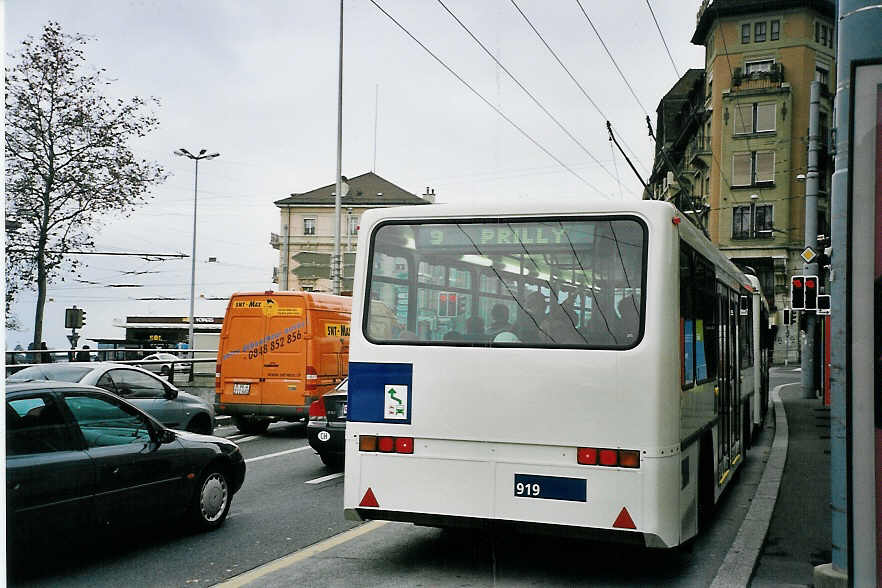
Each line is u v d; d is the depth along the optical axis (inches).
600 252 247.0
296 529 329.1
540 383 244.7
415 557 283.3
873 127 192.9
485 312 254.1
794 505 366.3
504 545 302.0
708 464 311.6
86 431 269.1
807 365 986.7
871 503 189.9
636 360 237.9
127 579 257.8
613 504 234.8
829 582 226.1
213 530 326.0
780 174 1980.8
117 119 872.9
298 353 628.4
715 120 2048.5
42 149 848.9
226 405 637.9
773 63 1996.8
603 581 255.4
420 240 266.1
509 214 257.3
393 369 261.0
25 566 273.1
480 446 249.0
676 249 248.2
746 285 529.3
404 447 256.8
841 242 230.4
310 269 1314.0
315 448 474.0
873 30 225.5
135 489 281.0
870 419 191.0
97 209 865.5
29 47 842.2
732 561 270.4
